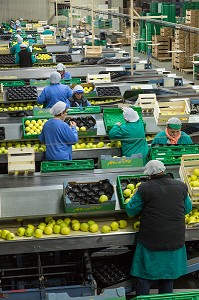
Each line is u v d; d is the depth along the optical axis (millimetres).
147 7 36000
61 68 15461
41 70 18141
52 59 20531
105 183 6934
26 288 6758
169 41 27516
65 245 6551
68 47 23984
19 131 10422
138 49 30703
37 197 6980
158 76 16094
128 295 7098
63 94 12094
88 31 30188
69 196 6770
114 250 7793
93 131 10305
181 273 6586
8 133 10367
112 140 9609
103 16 32844
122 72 17172
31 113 12586
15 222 6996
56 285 6805
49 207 6863
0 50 22609
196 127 10789
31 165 7789
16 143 10352
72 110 10906
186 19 23672
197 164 7270
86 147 10008
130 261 7301
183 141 8797
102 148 9898
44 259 7285
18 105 13617
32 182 7422
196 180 7125
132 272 6566
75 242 6562
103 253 7867
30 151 7820
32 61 19719
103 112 10547
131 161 8125
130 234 6633
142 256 6480
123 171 7789
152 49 28641
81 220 7004
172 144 8555
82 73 17891
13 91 13773
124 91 14086
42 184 7336
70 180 7070
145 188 6422
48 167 7891
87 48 20969
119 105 12422
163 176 6547
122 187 7078
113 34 30516
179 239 6445
